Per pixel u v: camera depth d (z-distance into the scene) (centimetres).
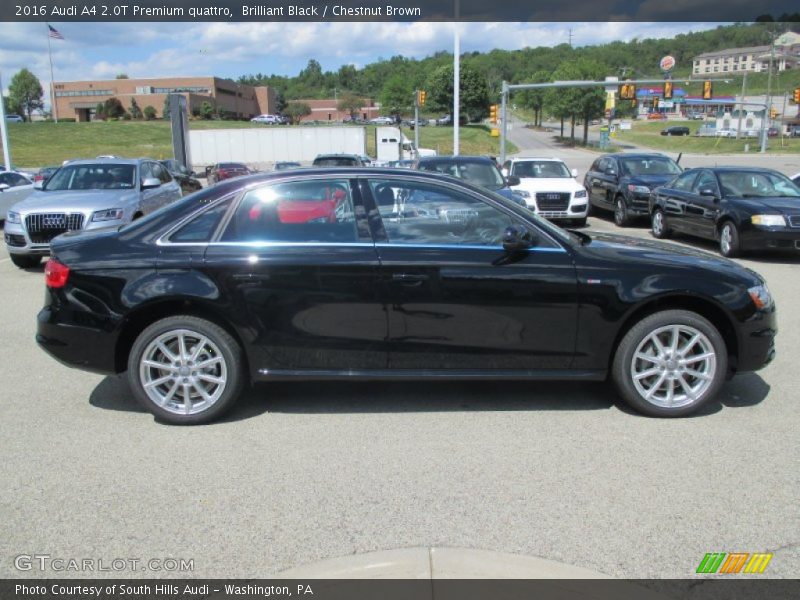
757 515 336
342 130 4538
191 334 445
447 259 442
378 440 427
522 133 11156
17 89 12369
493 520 333
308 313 443
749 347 457
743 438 425
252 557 305
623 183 1653
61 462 398
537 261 445
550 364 454
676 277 447
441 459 399
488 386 525
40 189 1157
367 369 453
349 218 452
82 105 10969
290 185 458
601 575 289
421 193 458
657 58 15150
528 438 427
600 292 443
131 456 406
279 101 14262
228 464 395
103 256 448
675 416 457
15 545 315
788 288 909
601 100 8731
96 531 326
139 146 7300
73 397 509
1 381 547
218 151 4569
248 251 443
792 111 10412
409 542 315
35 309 812
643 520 331
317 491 363
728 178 1258
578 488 363
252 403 493
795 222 1091
